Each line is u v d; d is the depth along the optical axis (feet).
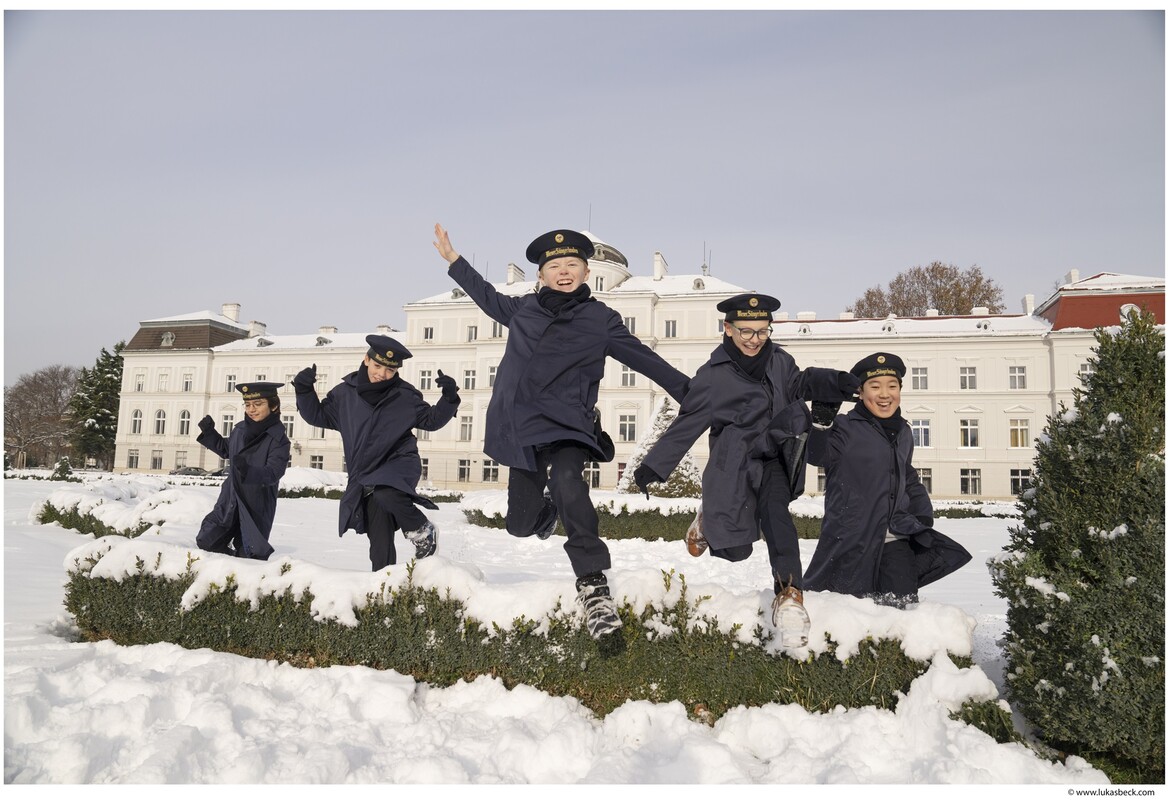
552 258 12.24
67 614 16.40
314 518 46.73
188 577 14.65
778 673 11.45
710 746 10.09
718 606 11.96
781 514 11.42
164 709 11.13
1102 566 9.93
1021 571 10.37
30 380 256.73
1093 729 9.45
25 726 10.21
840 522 13.96
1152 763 9.32
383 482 15.94
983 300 171.63
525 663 12.48
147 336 206.18
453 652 12.84
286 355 193.98
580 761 10.32
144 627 14.85
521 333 12.18
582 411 11.74
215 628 14.33
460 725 11.31
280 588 14.02
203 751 9.89
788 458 11.55
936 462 149.79
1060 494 10.61
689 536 12.57
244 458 19.07
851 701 11.09
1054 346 143.43
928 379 152.15
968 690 10.39
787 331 161.99
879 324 160.35
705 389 11.94
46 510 33.04
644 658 12.02
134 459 200.34
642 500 43.60
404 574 13.52
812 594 11.94
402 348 16.47
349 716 11.50
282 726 11.03
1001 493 145.79
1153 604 9.38
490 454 11.85
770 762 10.16
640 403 160.45
